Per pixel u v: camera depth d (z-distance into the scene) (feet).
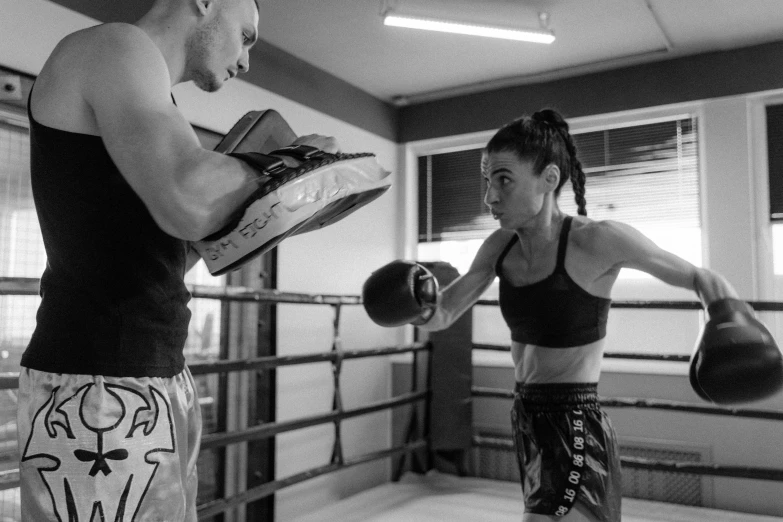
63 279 2.59
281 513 10.86
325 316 12.17
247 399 10.40
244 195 2.42
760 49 11.37
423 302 5.30
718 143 11.57
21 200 7.49
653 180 12.39
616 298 12.43
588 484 4.58
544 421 4.79
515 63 12.47
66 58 2.58
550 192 4.96
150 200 2.27
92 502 2.41
